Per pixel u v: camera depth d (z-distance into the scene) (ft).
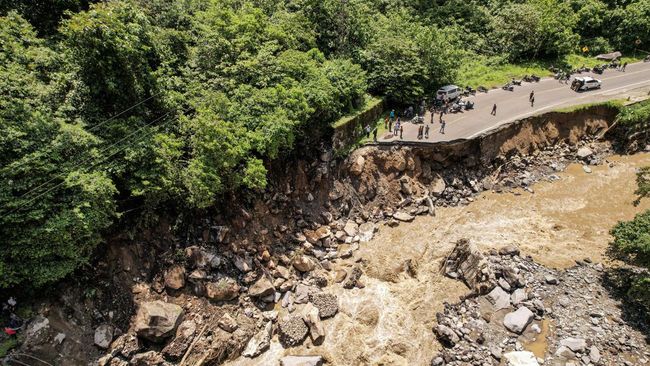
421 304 95.45
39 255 68.90
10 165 68.39
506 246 110.83
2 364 65.87
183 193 91.91
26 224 68.80
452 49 174.81
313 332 86.89
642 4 214.48
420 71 155.02
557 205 129.70
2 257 66.85
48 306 74.13
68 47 87.35
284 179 116.47
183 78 109.40
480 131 139.03
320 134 124.77
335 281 101.65
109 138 84.79
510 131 144.36
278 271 100.42
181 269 89.97
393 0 204.64
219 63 115.14
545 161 147.95
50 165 72.59
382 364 82.89
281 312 93.09
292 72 121.29
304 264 101.60
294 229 113.29
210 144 90.43
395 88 148.15
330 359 83.51
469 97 168.55
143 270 87.81
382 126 142.51
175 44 114.52
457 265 103.14
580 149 152.56
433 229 119.24
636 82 180.34
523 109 155.53
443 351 84.74
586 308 93.66
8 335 68.49
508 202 130.93
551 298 96.17
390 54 151.94
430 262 107.65
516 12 197.67
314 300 94.38
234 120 103.45
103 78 85.05
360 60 153.07
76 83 85.10
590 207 128.77
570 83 181.27
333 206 121.60
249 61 113.70
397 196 127.54
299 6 156.76
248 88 109.60
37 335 70.69
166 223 93.35
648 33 212.43
